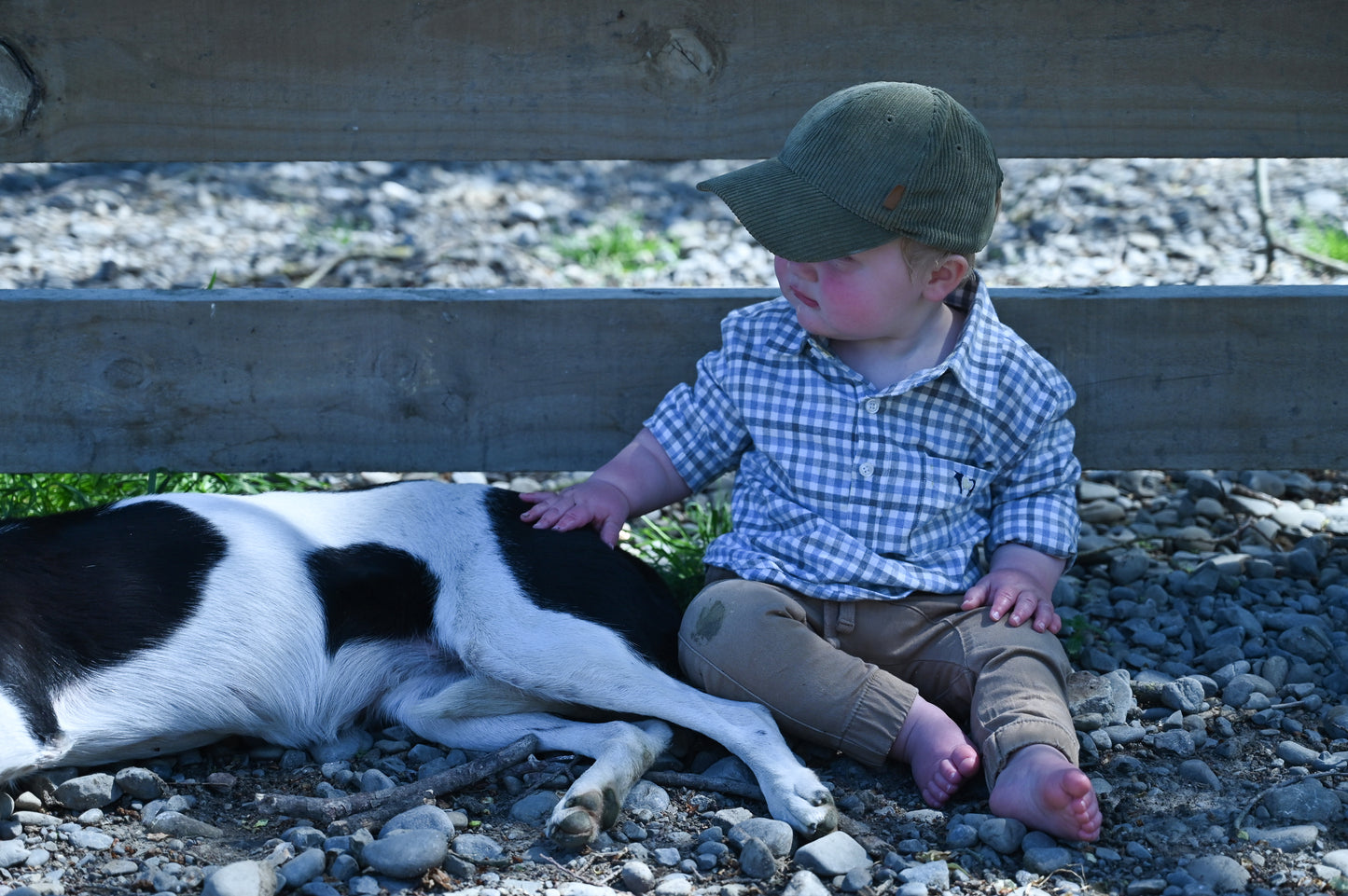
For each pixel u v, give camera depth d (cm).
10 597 276
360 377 360
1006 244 688
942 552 309
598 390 363
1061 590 373
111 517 301
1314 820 268
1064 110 344
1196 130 345
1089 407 360
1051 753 264
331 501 318
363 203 763
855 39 340
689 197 796
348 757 306
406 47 340
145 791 280
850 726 285
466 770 283
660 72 342
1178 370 357
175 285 614
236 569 298
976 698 285
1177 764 292
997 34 339
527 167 852
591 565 310
